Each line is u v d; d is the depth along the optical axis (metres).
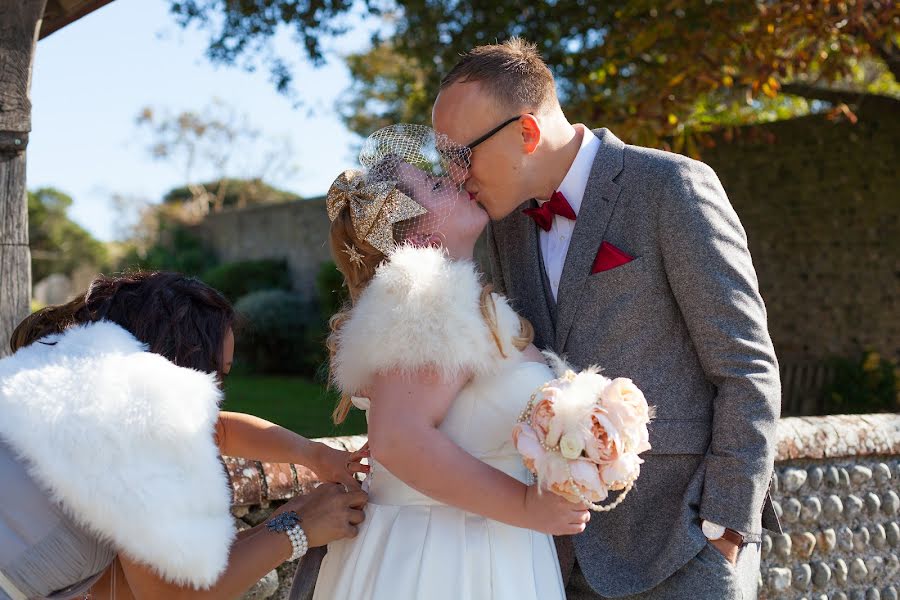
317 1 6.82
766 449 1.71
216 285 16.31
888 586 2.93
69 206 33.72
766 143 11.07
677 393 1.84
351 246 1.72
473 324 1.53
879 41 6.40
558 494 1.47
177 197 33.75
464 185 1.86
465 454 1.52
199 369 1.54
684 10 6.13
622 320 1.85
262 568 1.56
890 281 10.24
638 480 1.87
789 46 6.01
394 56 14.00
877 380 9.72
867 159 10.34
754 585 1.89
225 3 6.98
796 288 10.98
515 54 1.86
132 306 1.55
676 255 1.77
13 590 1.32
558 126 1.91
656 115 6.01
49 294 31.33
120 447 1.32
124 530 1.30
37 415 1.32
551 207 1.93
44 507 1.33
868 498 2.90
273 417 8.91
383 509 1.71
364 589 1.66
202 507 1.38
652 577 1.79
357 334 1.55
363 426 8.16
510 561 1.64
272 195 30.69
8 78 2.53
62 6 2.89
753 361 1.72
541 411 1.46
